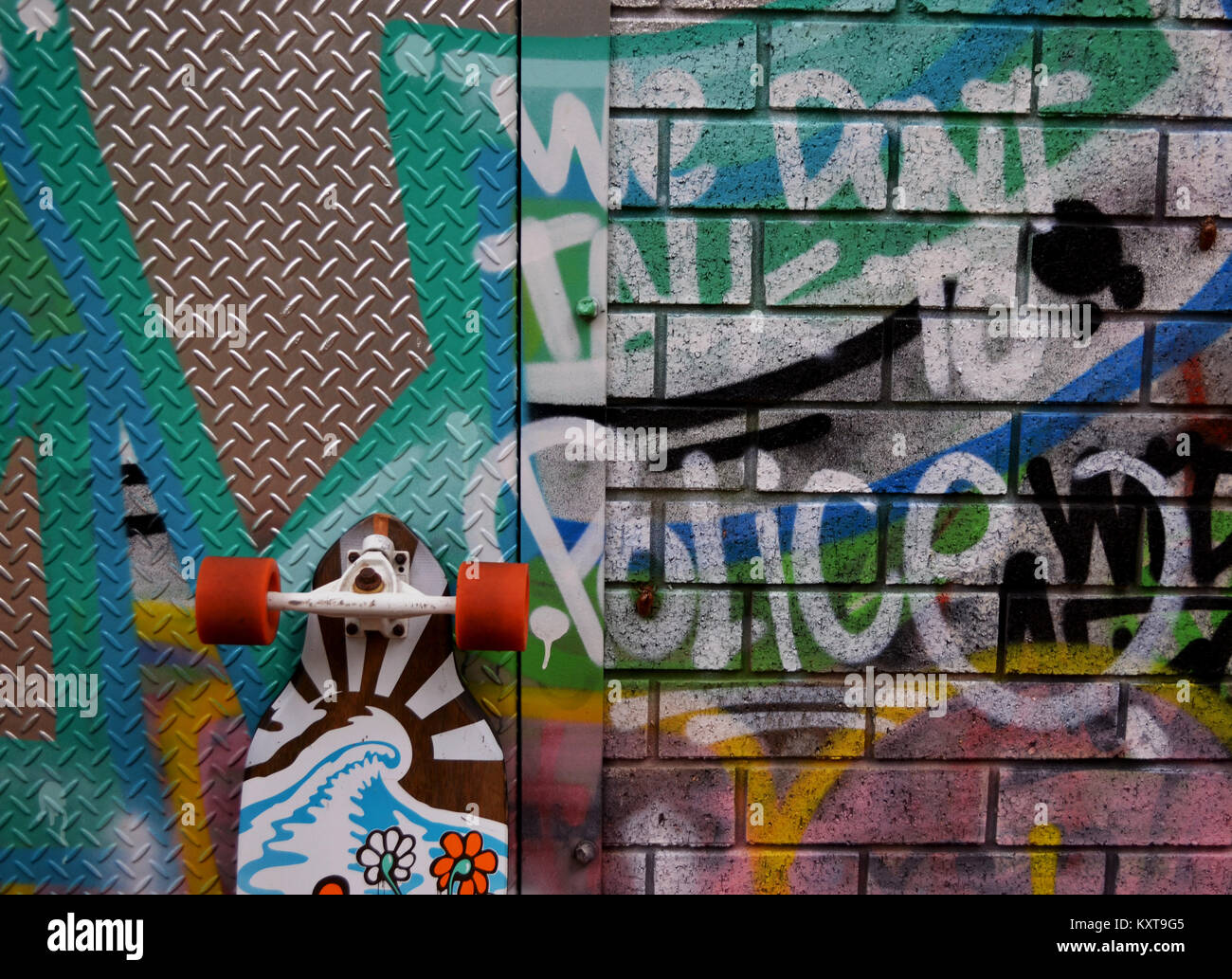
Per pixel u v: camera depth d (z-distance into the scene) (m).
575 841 1.77
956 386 1.74
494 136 1.69
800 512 1.75
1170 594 1.80
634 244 1.70
